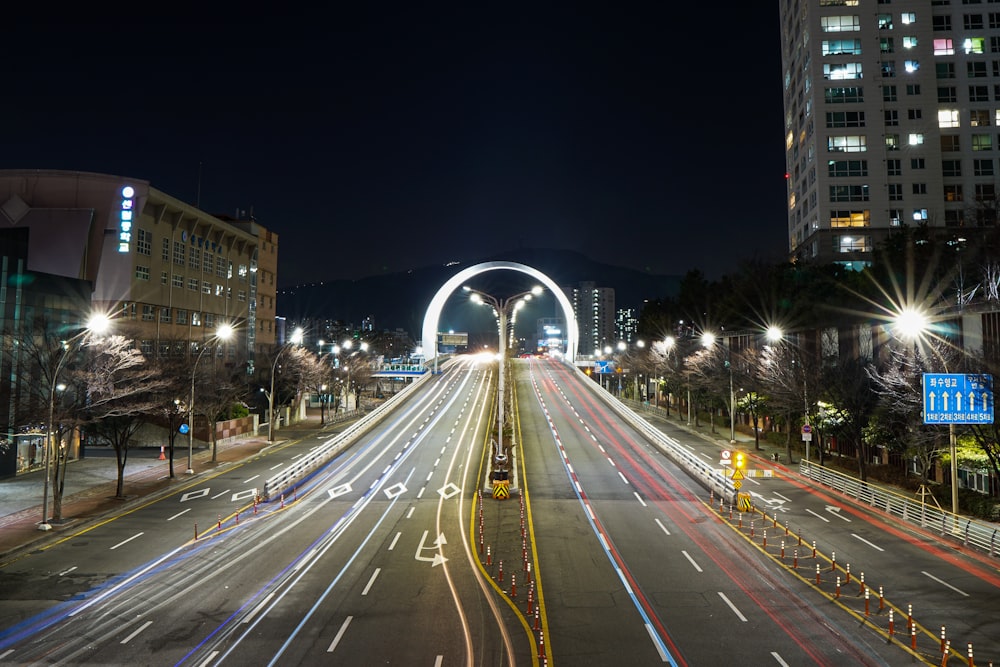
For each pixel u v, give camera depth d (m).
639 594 20.83
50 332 42.94
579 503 35.66
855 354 49.00
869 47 87.81
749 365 57.75
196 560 25.08
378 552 26.00
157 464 49.91
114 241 66.12
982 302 35.31
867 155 86.56
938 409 28.14
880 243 67.44
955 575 22.75
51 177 66.38
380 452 54.59
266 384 83.50
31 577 23.09
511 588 21.50
